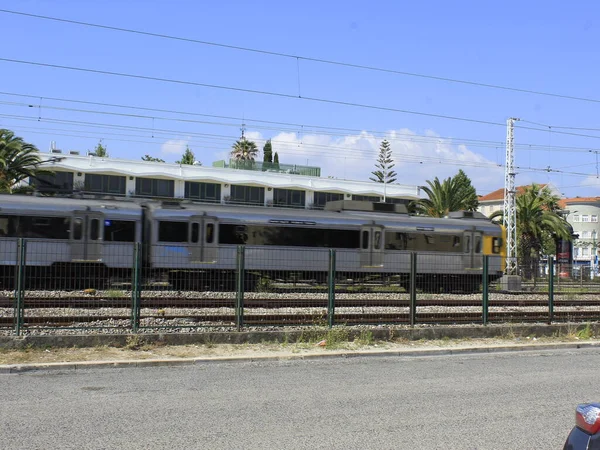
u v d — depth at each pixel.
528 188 54.84
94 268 14.00
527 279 23.84
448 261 27.45
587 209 91.69
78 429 6.60
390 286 18.78
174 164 53.03
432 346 13.23
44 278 13.37
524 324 15.58
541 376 10.43
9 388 8.54
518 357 12.70
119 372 9.90
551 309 16.39
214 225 23.56
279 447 6.16
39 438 6.25
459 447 6.31
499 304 18.48
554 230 52.72
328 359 11.73
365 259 26.14
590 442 4.14
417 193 63.94
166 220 22.95
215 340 12.23
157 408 7.57
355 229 26.11
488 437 6.69
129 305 13.67
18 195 21.73
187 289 15.54
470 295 19.28
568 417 7.62
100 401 7.88
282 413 7.47
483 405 8.15
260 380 9.51
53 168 46.88
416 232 27.27
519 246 52.25
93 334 11.62
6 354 10.62
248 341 12.45
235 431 6.67
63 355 10.73
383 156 81.50
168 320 13.22
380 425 7.04
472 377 10.20
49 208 21.58
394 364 11.35
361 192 60.66
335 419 7.25
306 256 17.28
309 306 15.47
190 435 6.48
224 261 23.33
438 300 17.44
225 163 61.41
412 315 14.49
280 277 16.59
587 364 11.88
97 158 49.62
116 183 49.69
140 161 51.53
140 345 11.68
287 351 11.94
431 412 7.70
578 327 15.78
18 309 11.59
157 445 6.12
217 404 7.86
